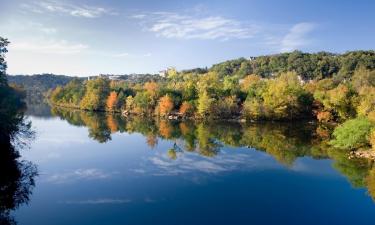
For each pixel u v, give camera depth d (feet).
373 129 181.78
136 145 211.82
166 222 98.84
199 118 363.35
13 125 152.35
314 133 260.62
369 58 593.42
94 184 132.36
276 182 136.56
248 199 117.70
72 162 166.20
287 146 208.44
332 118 318.86
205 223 98.22
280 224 98.63
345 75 563.89
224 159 174.60
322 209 109.50
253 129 285.23
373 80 452.35
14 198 116.67
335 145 202.69
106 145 211.00
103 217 101.91
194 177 142.31
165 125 313.12
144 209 108.17
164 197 119.03
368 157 175.01
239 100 376.89
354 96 305.32
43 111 463.83
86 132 265.54
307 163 165.78
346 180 138.82
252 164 164.25
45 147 201.57
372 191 125.90
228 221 99.96
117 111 451.53
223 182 136.26
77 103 528.22
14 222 98.07
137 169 154.40
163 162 167.94
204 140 231.30
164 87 459.32
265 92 355.36
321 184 134.10
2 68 145.89
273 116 333.62
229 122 333.21
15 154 177.78
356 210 109.09
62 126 301.02
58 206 110.01
